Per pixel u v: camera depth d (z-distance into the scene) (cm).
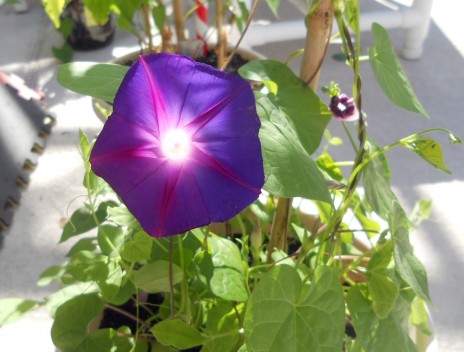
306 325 17
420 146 20
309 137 23
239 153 16
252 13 27
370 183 20
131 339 22
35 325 32
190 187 15
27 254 37
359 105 19
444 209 42
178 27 44
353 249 28
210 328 20
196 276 21
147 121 15
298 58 59
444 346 32
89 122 48
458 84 56
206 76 16
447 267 37
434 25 68
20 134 44
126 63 42
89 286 23
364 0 65
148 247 19
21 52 59
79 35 57
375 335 19
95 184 22
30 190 42
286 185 17
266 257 26
